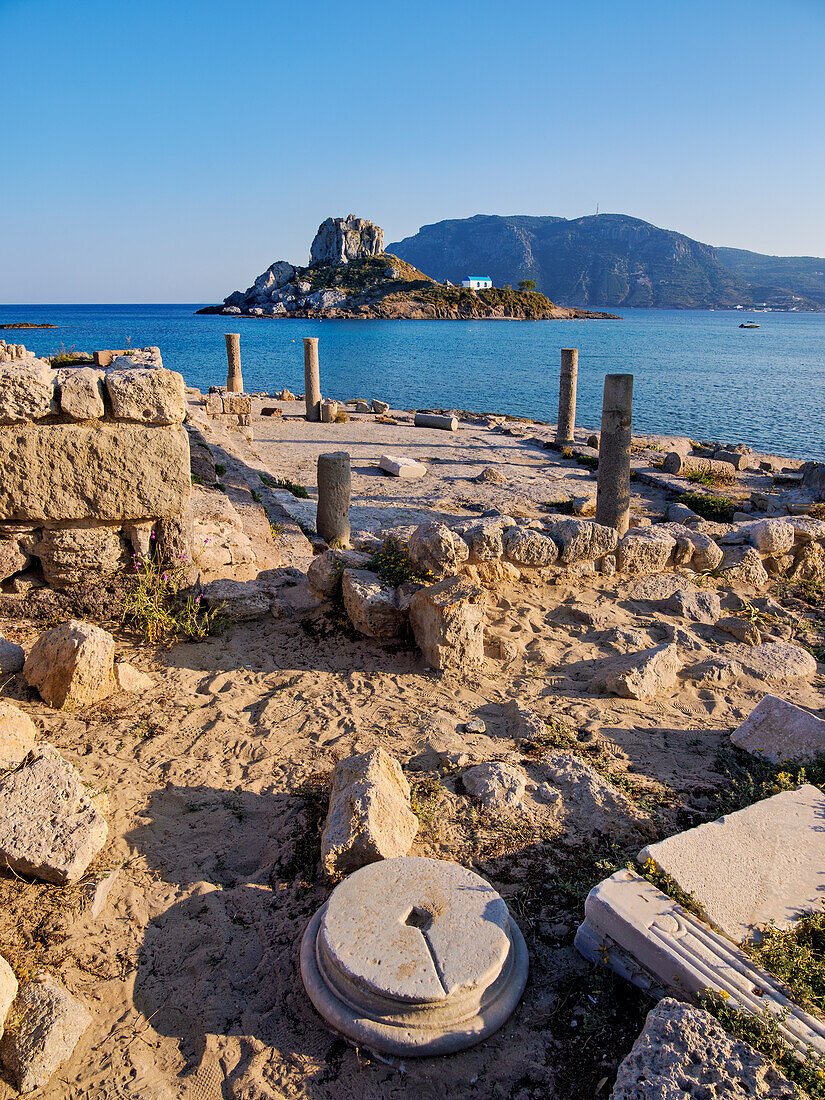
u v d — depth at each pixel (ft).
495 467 63.10
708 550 28.19
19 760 14.01
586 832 13.79
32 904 11.78
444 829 13.83
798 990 9.89
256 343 259.60
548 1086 9.39
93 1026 10.17
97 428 20.36
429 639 20.08
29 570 21.88
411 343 276.41
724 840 12.67
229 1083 9.46
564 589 25.40
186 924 11.84
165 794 14.78
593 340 326.65
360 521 43.96
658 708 18.97
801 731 16.48
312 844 13.44
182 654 20.61
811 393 149.28
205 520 27.53
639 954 10.71
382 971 10.02
